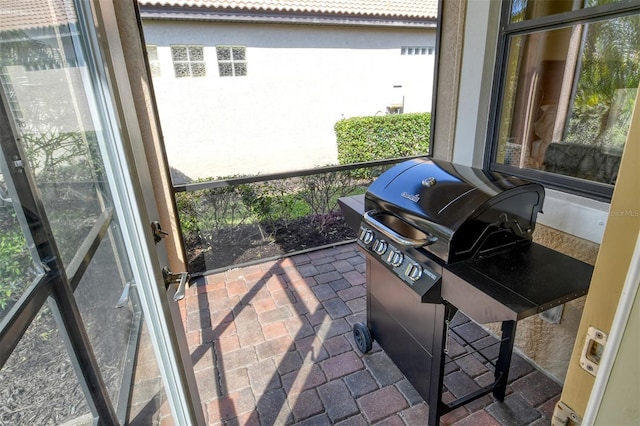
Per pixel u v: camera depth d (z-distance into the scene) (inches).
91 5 31.5
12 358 21.5
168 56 242.1
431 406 60.9
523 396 69.1
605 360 19.2
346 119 279.4
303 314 98.8
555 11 68.3
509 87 79.4
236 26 250.2
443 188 56.7
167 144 258.2
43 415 24.7
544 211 69.3
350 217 77.0
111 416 34.8
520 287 44.8
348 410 68.2
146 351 42.5
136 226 37.7
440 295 51.4
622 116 62.2
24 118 25.6
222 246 125.2
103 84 33.5
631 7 56.1
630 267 17.2
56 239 28.5
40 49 28.2
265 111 278.4
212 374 78.2
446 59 97.1
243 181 121.4
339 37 280.7
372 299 75.5
